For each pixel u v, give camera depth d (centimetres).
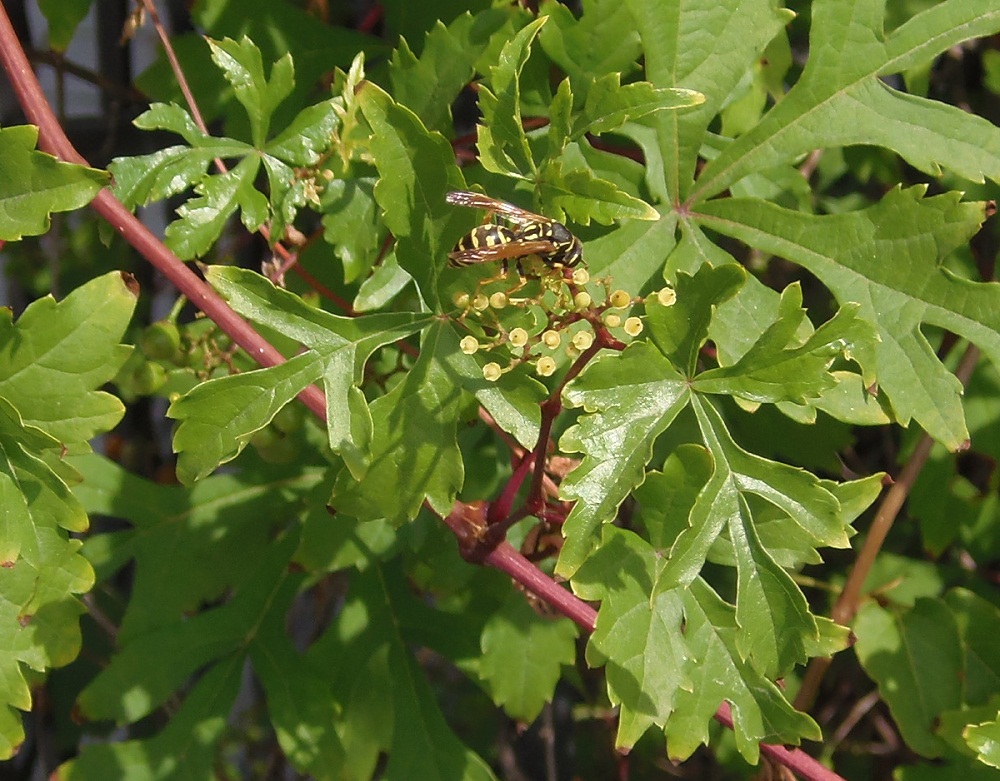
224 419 27
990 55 35
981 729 29
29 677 32
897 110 30
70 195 27
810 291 37
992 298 28
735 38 30
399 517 27
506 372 27
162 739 33
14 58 28
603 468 27
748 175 31
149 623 34
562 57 31
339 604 41
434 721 34
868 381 29
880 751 37
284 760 46
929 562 35
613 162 30
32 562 28
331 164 31
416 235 27
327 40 33
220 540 34
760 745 29
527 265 27
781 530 29
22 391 27
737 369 27
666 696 28
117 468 34
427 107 31
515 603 33
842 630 28
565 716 46
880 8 30
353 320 27
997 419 33
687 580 27
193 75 33
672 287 29
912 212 29
